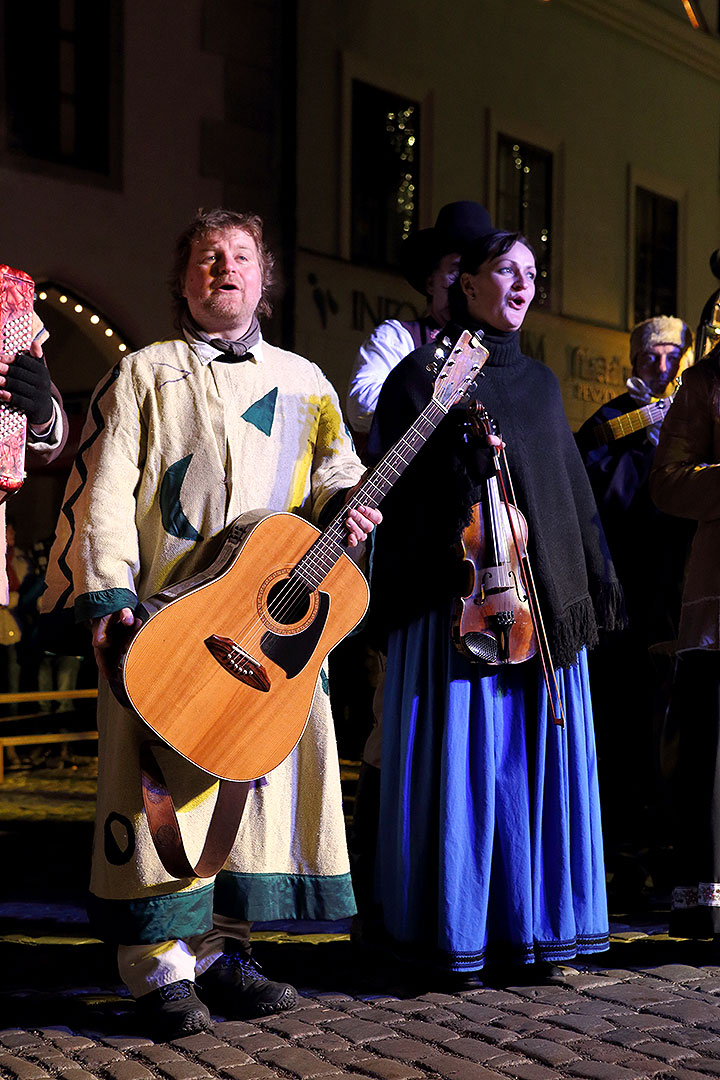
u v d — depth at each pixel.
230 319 3.98
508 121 16.91
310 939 4.89
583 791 4.32
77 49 12.98
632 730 5.94
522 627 4.19
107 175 13.13
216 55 13.93
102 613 3.67
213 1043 3.68
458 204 5.28
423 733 4.22
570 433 4.50
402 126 15.68
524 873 4.17
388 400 4.36
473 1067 3.47
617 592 4.50
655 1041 3.68
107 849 3.82
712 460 4.79
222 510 3.89
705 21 19.64
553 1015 3.91
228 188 14.08
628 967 4.43
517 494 4.29
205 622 3.67
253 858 3.90
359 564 4.01
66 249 12.80
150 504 3.90
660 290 19.39
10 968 4.50
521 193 17.20
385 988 4.23
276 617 3.80
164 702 3.62
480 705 4.19
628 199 18.72
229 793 3.74
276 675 3.77
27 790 9.70
